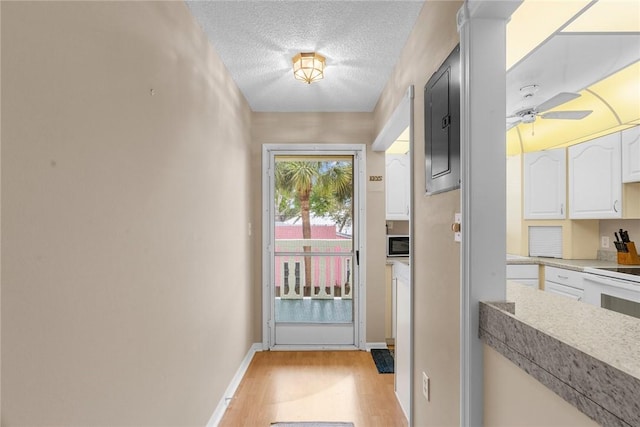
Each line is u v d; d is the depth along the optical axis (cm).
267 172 364
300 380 292
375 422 230
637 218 302
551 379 87
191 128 186
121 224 120
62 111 93
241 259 304
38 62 85
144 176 136
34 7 84
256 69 258
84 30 101
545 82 264
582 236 366
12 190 79
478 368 126
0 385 76
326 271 371
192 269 187
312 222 371
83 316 101
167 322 157
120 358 120
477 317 126
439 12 161
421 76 190
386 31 208
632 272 274
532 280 362
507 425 111
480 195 126
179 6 171
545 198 380
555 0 172
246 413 241
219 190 237
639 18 181
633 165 295
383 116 300
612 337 87
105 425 112
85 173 102
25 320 82
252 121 359
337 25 202
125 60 123
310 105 341
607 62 229
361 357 343
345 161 373
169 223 159
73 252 97
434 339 169
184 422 177
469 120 126
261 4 181
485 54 126
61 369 93
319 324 368
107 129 112
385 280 366
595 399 72
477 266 126
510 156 422
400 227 461
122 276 121
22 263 81
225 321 251
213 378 223
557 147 375
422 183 188
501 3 118
